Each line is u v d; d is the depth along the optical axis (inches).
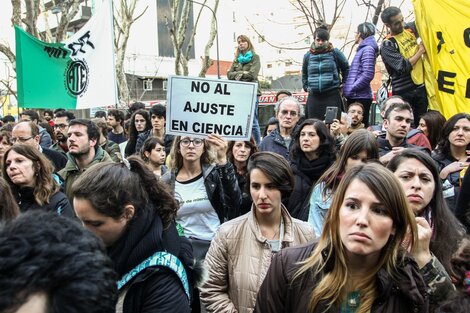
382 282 69.9
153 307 72.8
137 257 74.3
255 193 115.8
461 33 221.1
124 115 370.6
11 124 253.6
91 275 39.9
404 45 246.1
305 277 75.2
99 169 75.0
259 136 329.1
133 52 1296.8
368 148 140.4
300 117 246.8
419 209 107.6
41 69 306.2
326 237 74.7
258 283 111.1
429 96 244.8
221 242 116.9
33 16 416.8
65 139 307.1
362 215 67.7
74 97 306.2
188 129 164.9
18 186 150.3
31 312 37.1
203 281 85.6
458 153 184.9
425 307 71.3
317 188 149.3
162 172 222.5
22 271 37.0
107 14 300.7
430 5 228.8
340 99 275.9
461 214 141.3
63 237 41.4
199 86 163.5
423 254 82.9
